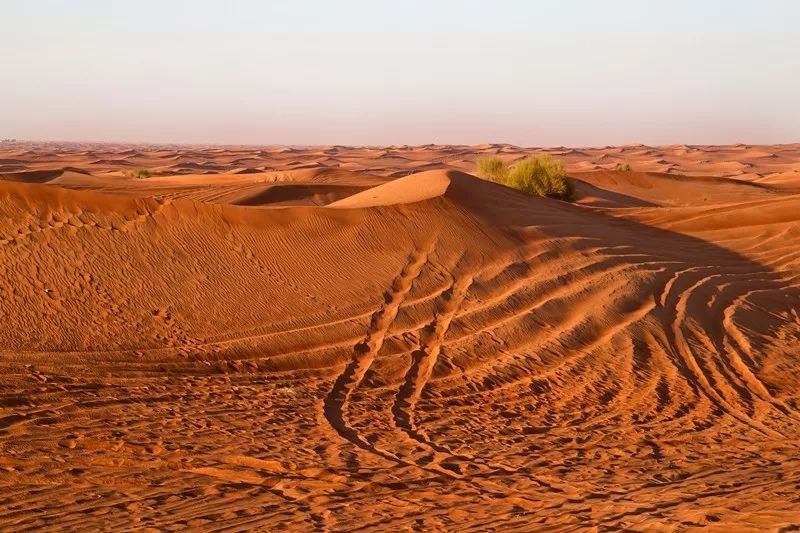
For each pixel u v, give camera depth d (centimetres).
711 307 1917
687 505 701
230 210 1888
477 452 996
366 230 1973
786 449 1055
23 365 1256
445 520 694
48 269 1598
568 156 16475
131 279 1627
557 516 686
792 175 7444
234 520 700
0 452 895
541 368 1472
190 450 936
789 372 1536
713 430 1166
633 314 1788
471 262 1952
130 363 1323
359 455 955
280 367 1395
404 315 1650
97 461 884
